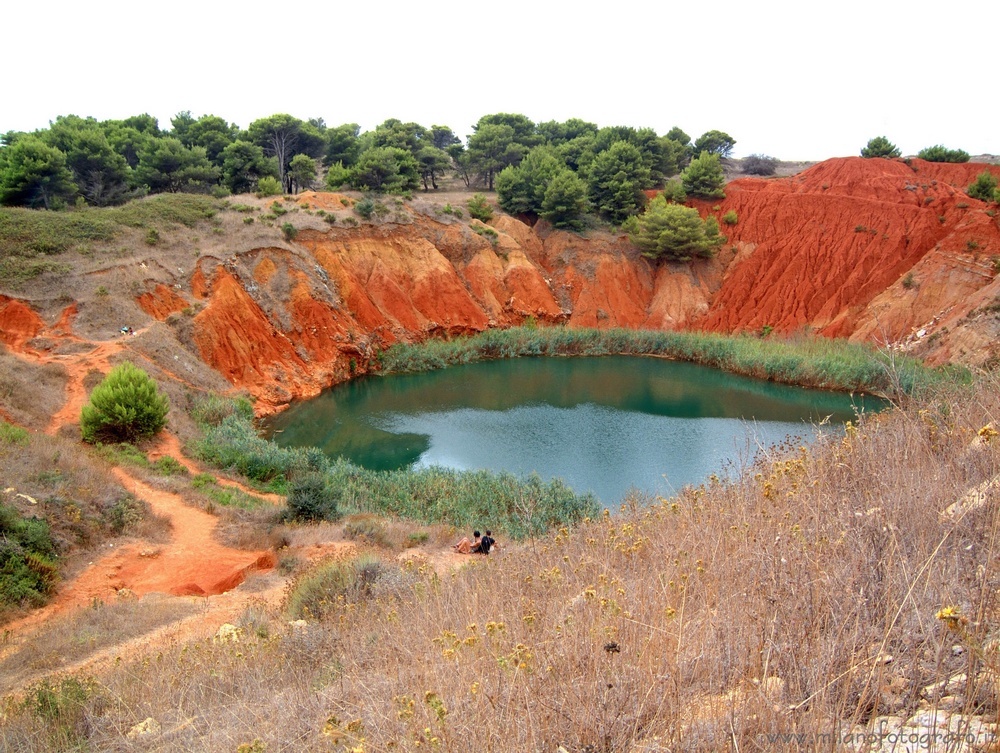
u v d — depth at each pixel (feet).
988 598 10.58
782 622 12.35
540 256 188.14
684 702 11.59
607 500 74.33
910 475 19.07
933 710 9.11
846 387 124.36
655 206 185.26
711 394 123.65
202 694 23.65
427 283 158.61
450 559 50.57
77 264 108.06
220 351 111.04
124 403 75.25
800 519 18.20
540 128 273.33
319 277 138.10
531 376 138.72
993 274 137.90
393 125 249.14
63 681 27.04
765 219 185.26
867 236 164.66
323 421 106.32
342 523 62.28
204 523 60.34
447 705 13.57
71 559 50.21
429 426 103.60
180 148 171.94
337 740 13.23
